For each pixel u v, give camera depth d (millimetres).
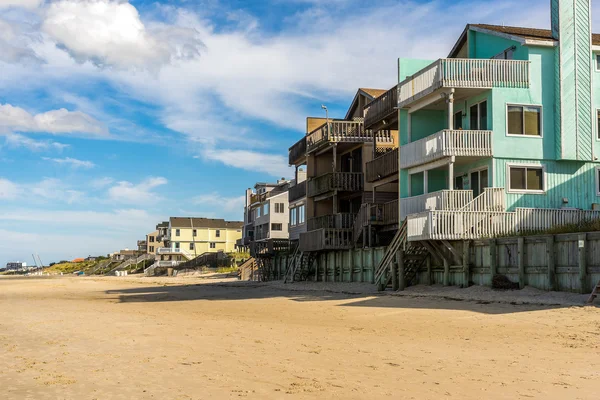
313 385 10008
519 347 13414
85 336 16625
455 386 9828
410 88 31766
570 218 26750
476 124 29859
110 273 135750
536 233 24516
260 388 9844
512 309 19125
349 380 10375
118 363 12258
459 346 13828
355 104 46188
